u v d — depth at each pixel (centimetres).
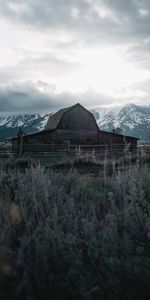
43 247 314
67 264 312
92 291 278
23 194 439
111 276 296
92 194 504
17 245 338
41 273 300
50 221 353
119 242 321
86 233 325
